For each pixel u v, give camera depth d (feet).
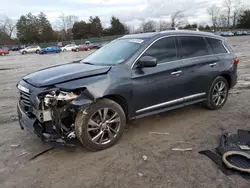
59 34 289.94
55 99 11.11
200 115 16.97
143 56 13.67
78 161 11.53
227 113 17.22
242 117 16.37
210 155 11.55
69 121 11.97
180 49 15.39
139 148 12.55
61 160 11.71
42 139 11.62
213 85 17.17
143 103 13.66
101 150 12.44
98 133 12.25
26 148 13.05
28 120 12.12
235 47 87.20
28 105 12.22
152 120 16.25
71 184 9.91
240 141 12.67
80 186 9.76
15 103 22.16
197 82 16.05
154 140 13.41
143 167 10.85
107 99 12.30
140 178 10.09
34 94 11.45
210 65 16.65
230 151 11.46
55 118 11.39
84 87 11.39
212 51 17.28
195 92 16.19
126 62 13.20
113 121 12.59
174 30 16.01
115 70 12.64
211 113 17.31
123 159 11.55
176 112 17.63
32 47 160.15
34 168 11.14
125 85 12.60
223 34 216.74
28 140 14.02
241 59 48.42
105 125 12.37
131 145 12.89
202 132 14.24
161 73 14.05
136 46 14.11
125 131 14.65
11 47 221.05
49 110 11.36
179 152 12.01
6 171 11.00
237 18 286.66
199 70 15.98
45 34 283.79
